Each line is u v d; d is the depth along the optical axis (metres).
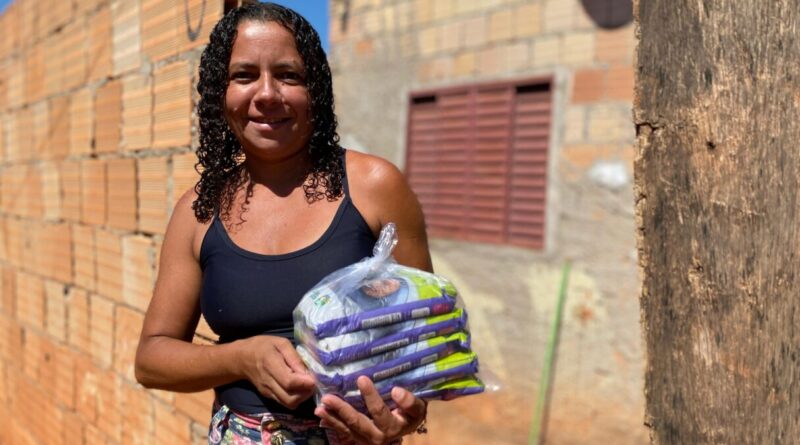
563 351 5.88
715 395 1.45
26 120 5.16
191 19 2.87
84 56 4.07
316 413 1.48
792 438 1.35
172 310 1.81
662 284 1.54
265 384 1.53
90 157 4.02
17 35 5.35
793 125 1.36
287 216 1.69
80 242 4.18
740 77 1.43
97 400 3.96
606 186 5.66
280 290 1.62
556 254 5.97
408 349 1.52
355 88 7.79
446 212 6.92
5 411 5.68
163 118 3.15
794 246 1.35
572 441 5.71
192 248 1.81
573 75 5.85
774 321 1.38
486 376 1.77
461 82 6.72
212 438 1.79
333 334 1.47
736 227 1.43
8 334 5.61
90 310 4.05
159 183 3.20
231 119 1.73
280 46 1.67
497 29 6.39
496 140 6.44
